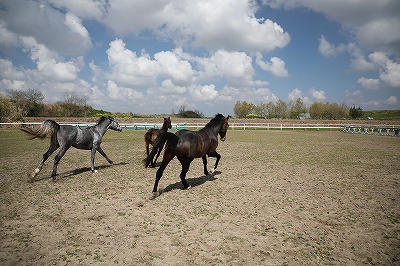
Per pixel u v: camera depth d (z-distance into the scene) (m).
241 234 4.63
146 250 4.04
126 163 11.72
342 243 4.37
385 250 4.16
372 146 19.12
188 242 4.31
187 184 7.41
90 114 57.72
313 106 80.31
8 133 27.19
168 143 6.58
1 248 4.07
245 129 42.47
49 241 4.33
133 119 45.22
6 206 6.00
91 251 4.01
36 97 52.34
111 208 5.91
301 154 14.79
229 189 7.55
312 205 6.22
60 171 9.89
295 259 3.83
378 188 7.73
